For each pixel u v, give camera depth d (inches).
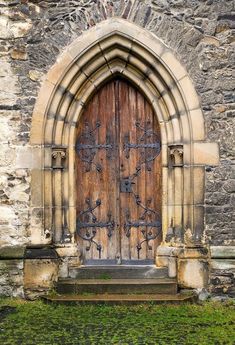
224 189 297.3
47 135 303.1
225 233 296.7
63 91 303.1
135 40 298.0
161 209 313.3
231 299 291.6
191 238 297.7
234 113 297.9
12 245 301.9
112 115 316.5
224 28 298.4
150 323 253.8
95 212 316.5
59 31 301.9
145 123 316.2
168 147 306.7
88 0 301.3
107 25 299.3
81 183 316.8
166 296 290.8
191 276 296.2
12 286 299.1
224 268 293.7
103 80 310.7
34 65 302.8
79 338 232.1
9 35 303.7
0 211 302.4
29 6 303.3
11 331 242.4
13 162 302.7
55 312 272.4
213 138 297.9
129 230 316.2
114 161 316.5
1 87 303.4
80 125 316.5
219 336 235.0
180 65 298.0
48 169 303.3
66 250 307.0
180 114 301.3
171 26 299.6
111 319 259.9
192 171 298.5
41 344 224.8
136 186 316.2
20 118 303.4
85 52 300.4
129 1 299.9
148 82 308.8
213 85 298.0
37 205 301.7
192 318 262.5
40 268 299.0
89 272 307.1
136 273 307.4
